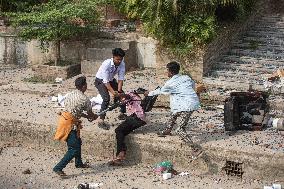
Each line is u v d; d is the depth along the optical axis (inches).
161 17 534.9
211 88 522.9
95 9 622.5
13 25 642.2
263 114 415.2
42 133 435.5
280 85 501.0
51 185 369.4
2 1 698.2
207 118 452.4
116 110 471.8
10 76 629.3
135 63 641.6
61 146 430.9
